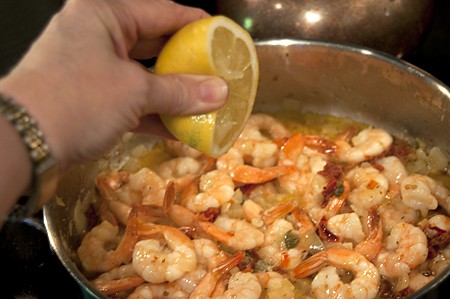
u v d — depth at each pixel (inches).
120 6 24.1
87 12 22.8
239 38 25.2
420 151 31.7
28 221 28.9
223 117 25.0
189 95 23.0
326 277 26.7
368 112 32.8
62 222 29.2
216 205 29.2
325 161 30.7
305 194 30.1
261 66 32.3
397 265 27.0
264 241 28.4
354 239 28.4
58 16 22.7
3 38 34.7
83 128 21.5
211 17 24.4
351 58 31.3
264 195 30.4
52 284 28.9
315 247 28.3
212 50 23.9
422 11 32.1
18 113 20.3
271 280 26.9
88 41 22.1
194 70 23.9
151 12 24.8
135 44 26.3
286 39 31.4
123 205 29.9
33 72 21.1
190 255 27.0
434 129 31.2
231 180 30.0
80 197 30.6
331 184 29.6
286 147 31.3
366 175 29.8
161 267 26.8
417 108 31.3
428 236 28.2
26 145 20.3
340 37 31.8
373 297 26.4
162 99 22.7
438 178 31.0
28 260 29.2
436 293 24.4
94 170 31.6
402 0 31.6
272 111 33.9
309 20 31.6
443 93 29.8
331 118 33.4
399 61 30.5
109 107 21.8
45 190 21.0
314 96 33.2
